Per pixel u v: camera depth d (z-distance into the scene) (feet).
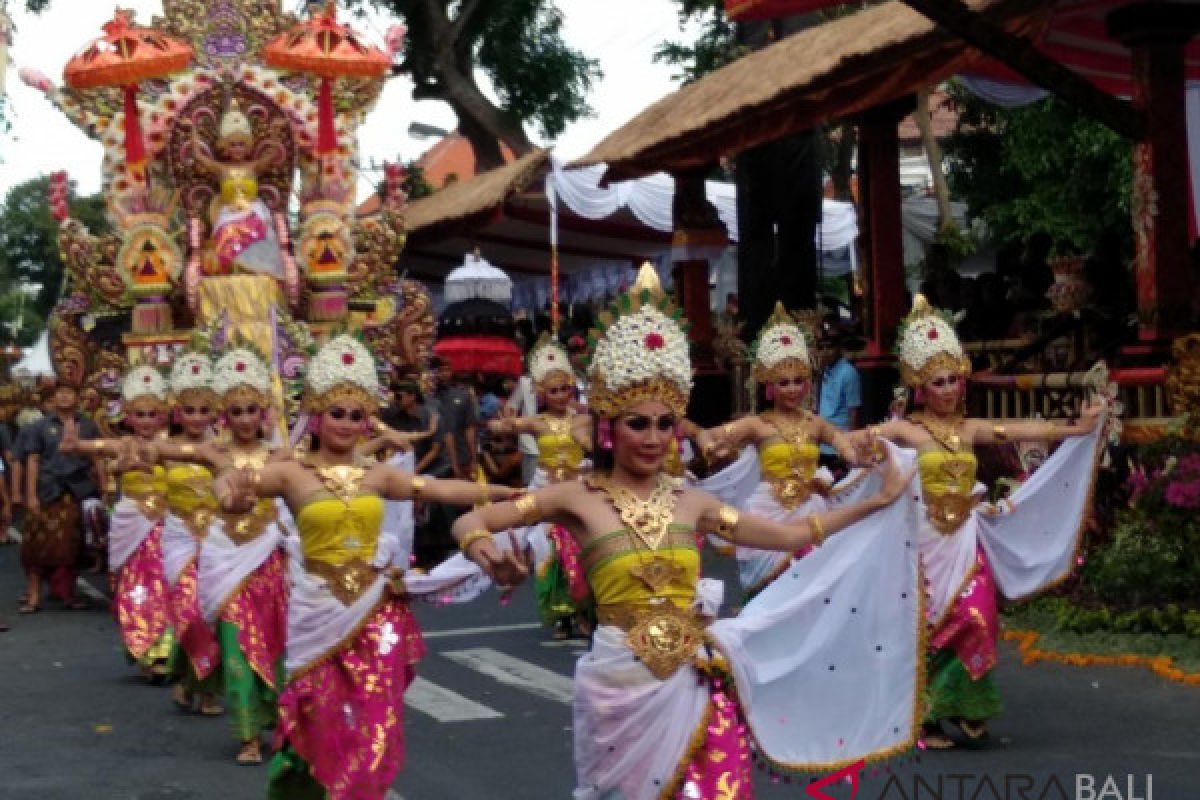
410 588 21.34
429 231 78.28
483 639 38.88
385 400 54.34
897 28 41.57
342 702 20.85
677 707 16.24
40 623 44.86
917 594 18.21
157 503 34.47
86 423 48.34
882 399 51.96
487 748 26.53
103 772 25.86
